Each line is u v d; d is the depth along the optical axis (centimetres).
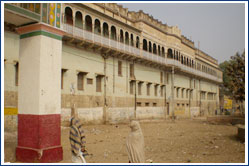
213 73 6425
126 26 2959
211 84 6384
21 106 856
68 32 2116
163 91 3900
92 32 2405
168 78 4069
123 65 2970
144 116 3338
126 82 3009
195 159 933
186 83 4809
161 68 3856
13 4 762
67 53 2166
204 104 5788
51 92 852
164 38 3856
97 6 2533
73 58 2231
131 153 639
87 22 2519
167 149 1153
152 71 3612
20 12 777
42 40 834
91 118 2392
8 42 1600
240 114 4728
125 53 2847
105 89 2620
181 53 4388
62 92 2078
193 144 1303
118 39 2819
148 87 3538
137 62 3256
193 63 5034
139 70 3300
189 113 4869
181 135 1686
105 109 2591
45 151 804
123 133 1800
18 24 870
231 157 978
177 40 4134
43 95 824
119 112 2828
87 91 2380
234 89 2545
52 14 883
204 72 5678
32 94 830
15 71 1636
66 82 2134
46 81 838
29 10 805
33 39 848
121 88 2903
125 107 2952
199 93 5475
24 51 868
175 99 4300
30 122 826
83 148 660
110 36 2802
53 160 825
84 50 2369
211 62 6306
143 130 2027
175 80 4319
